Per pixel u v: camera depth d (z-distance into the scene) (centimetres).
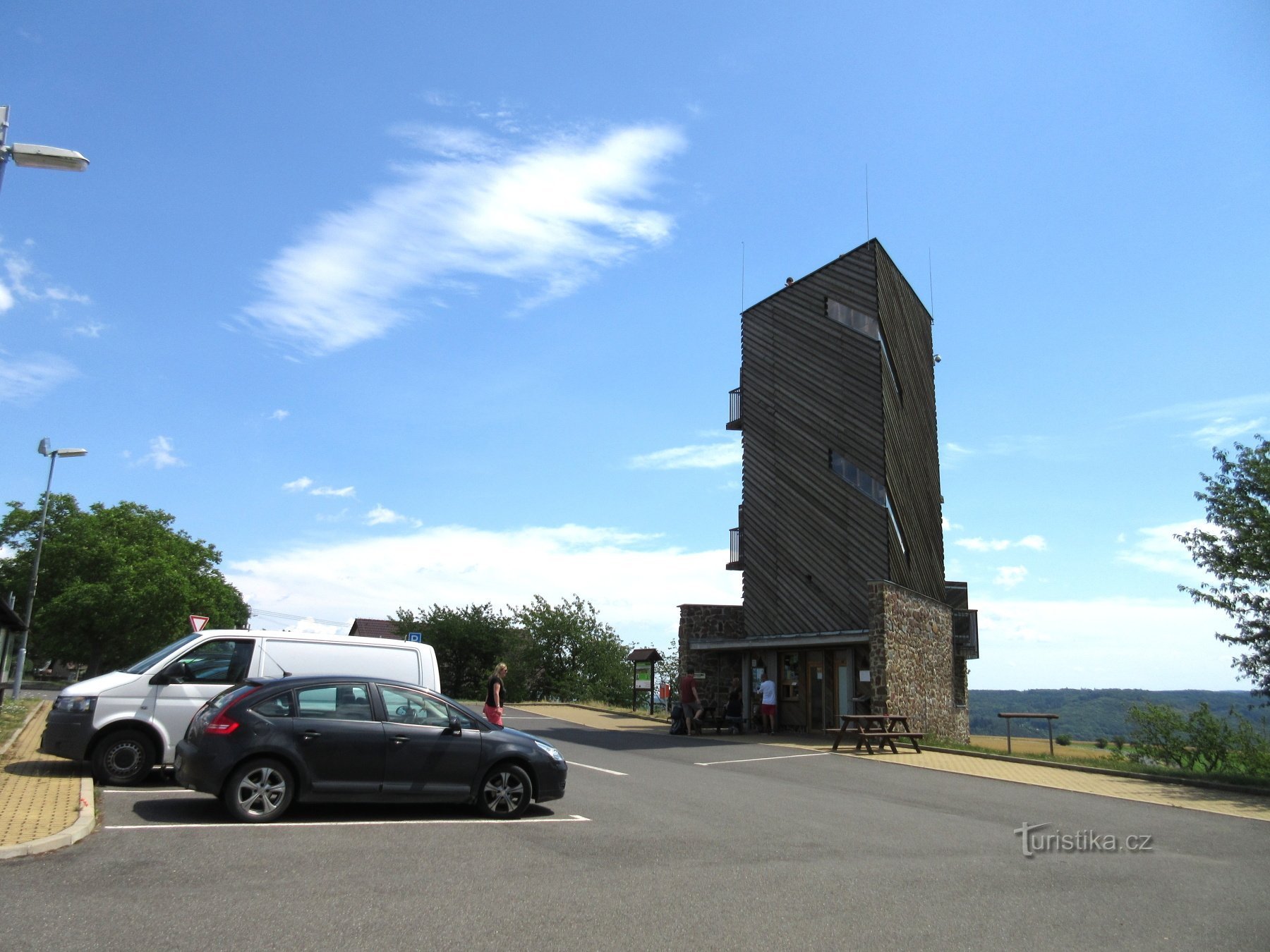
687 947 527
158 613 4550
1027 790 1329
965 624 3375
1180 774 1465
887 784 1356
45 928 496
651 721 2772
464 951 498
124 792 981
